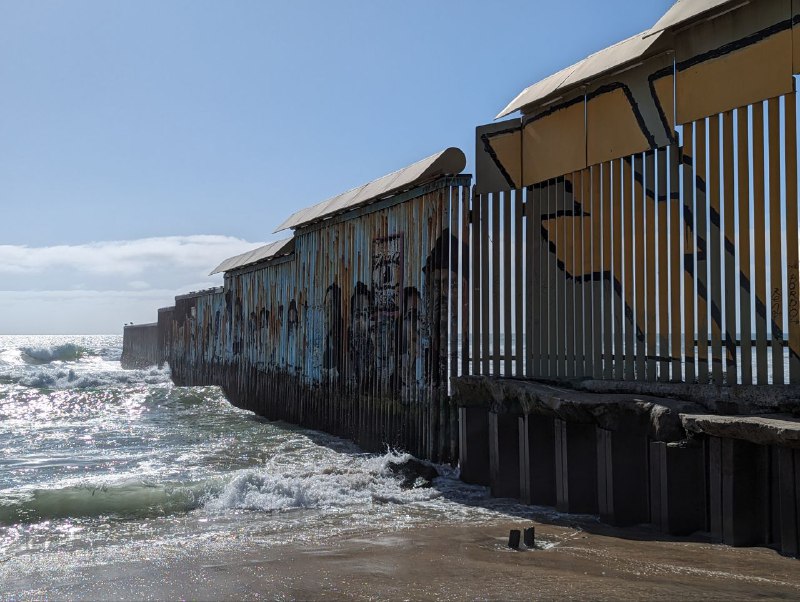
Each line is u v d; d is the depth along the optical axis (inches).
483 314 399.2
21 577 230.1
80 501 341.1
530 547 249.9
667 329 306.5
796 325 256.8
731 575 207.0
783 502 224.8
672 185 306.0
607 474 276.8
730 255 280.5
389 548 256.1
